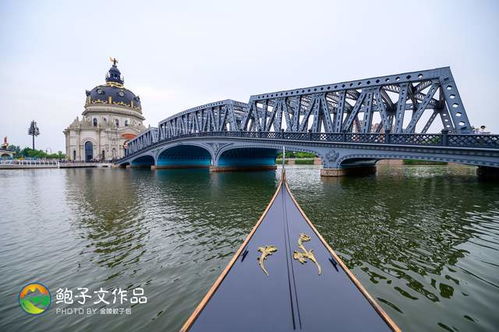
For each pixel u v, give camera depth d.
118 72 120.56
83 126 98.94
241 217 11.88
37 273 6.60
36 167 73.81
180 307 4.95
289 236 5.39
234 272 3.84
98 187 25.11
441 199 15.00
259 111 41.03
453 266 6.42
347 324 2.75
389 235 8.73
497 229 9.37
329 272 3.86
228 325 2.74
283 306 3.04
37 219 12.17
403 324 4.27
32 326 4.56
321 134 26.47
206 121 46.97
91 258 7.48
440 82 19.08
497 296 5.07
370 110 23.36
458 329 4.14
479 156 16.30
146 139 73.12
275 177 32.56
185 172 48.09
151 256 7.52
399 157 20.50
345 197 15.81
